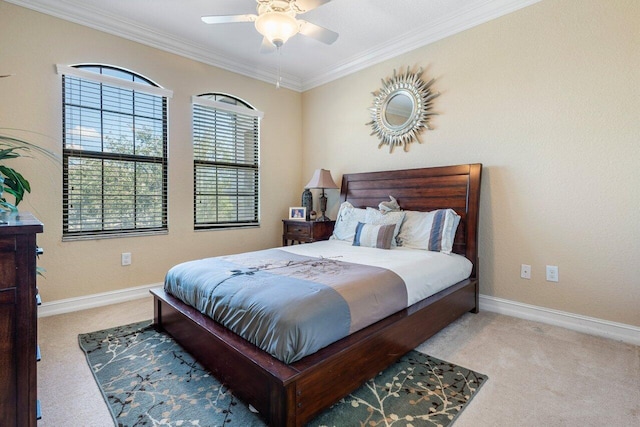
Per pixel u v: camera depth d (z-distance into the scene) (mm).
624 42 2172
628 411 1472
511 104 2678
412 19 2938
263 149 4148
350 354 1494
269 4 2008
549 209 2518
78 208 2828
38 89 2600
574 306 2418
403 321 1846
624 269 2209
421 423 1389
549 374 1782
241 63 3822
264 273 1972
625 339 2191
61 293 2736
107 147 2963
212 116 3684
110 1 2656
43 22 2609
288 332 1355
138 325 2459
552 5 2453
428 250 2793
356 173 3830
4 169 1764
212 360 1740
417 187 3199
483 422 1399
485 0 2678
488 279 2855
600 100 2271
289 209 4457
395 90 3453
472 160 2922
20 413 959
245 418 1420
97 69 2924
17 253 943
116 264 3018
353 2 2678
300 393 1289
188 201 3484
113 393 1601
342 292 1638
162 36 3176
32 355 972
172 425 1379
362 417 1426
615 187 2232
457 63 2986
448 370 1821
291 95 4441
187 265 2295
